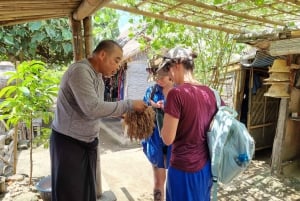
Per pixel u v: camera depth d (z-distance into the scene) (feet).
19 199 8.59
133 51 20.48
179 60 5.16
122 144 19.12
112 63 5.63
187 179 4.88
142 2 7.47
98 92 5.74
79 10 6.88
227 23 9.80
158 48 12.47
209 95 5.10
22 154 15.02
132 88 23.80
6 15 6.64
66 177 5.80
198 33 13.56
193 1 6.90
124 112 5.50
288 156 14.42
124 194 10.20
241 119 17.87
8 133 14.29
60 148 5.73
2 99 13.33
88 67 5.40
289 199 10.60
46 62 18.21
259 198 10.63
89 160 6.13
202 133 4.91
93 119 5.82
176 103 4.69
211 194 5.95
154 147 7.83
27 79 9.10
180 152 4.92
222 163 4.94
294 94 13.61
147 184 11.19
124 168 13.15
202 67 14.73
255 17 8.57
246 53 16.10
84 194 6.14
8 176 11.11
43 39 15.62
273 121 19.12
